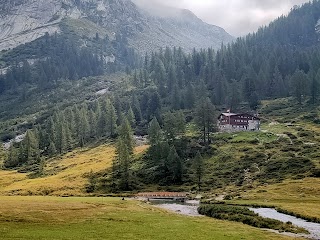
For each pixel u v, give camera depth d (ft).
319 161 449.06
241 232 204.64
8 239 162.61
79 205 274.16
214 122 590.55
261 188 392.27
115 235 180.86
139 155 581.94
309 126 655.35
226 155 528.63
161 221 230.48
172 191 445.78
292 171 435.94
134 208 288.71
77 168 578.66
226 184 442.91
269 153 517.55
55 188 463.83
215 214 278.26
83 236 175.52
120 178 494.18
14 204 255.29
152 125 544.21
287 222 237.04
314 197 337.93
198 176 474.08
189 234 192.24
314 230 220.43
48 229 188.34
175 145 561.84
